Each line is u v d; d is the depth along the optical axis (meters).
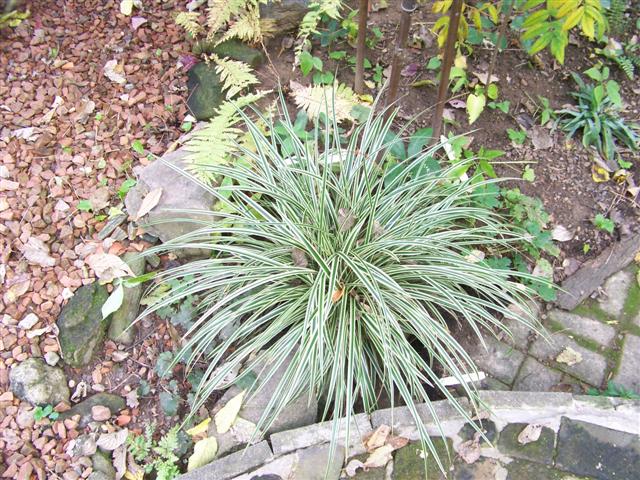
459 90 2.72
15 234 2.32
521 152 2.60
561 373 2.16
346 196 2.05
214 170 2.12
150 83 2.73
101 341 2.16
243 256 1.96
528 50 2.50
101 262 2.22
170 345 2.18
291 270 1.94
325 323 1.87
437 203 2.17
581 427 1.93
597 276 2.34
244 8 2.69
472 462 1.89
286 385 1.90
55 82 2.72
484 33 2.77
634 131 2.66
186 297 2.22
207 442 1.93
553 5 2.01
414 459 1.89
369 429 1.93
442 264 2.09
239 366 2.12
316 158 2.13
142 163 2.51
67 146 2.54
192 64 2.76
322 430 1.92
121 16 2.93
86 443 1.97
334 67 2.77
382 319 1.82
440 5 2.38
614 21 2.89
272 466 1.87
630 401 1.95
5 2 2.84
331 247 2.00
